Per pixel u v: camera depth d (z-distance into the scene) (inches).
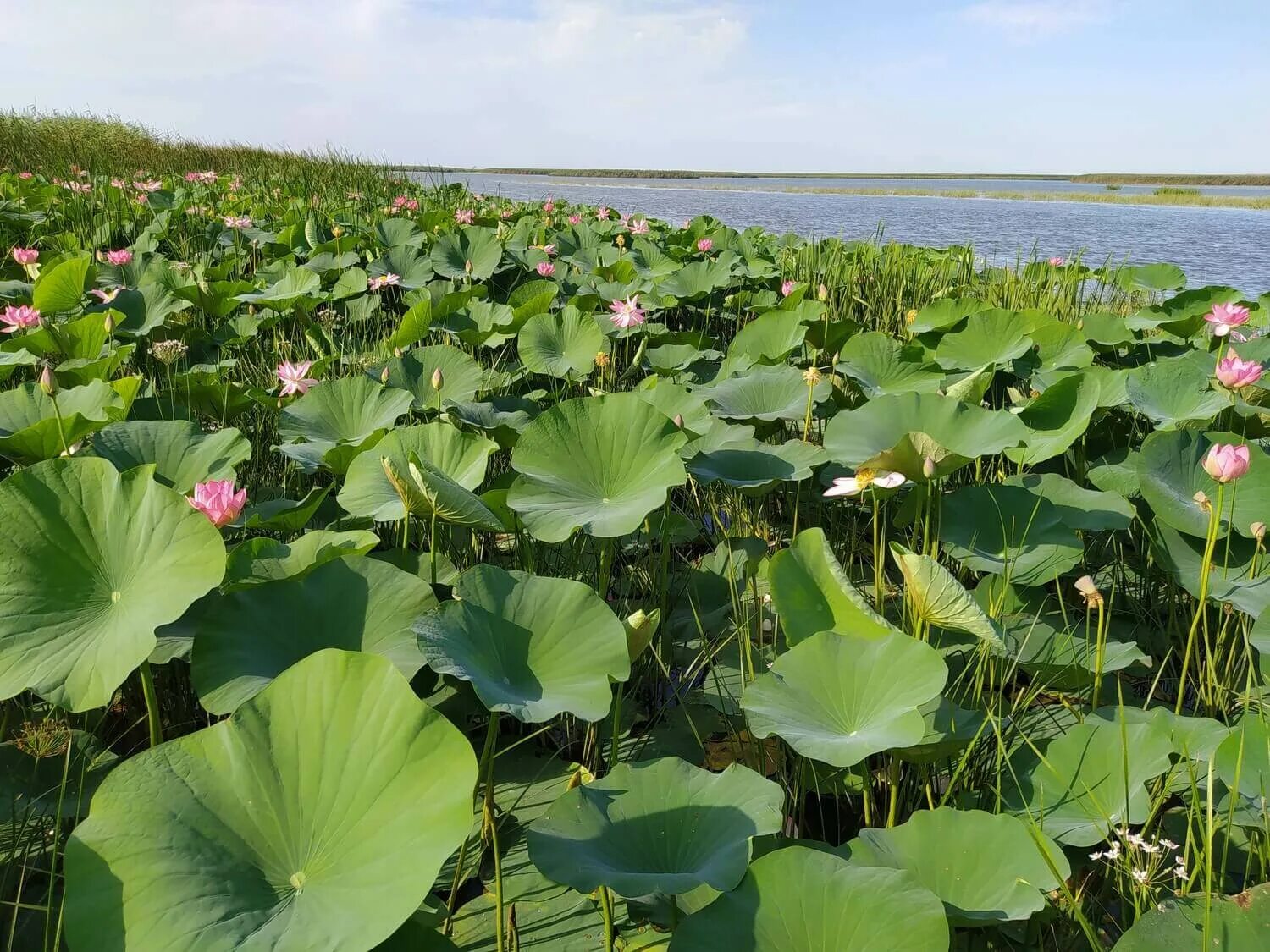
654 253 340.8
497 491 108.2
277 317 226.7
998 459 156.3
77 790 84.3
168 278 246.8
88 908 51.9
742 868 62.2
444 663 71.7
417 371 166.6
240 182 586.2
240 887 54.1
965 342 194.4
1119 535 142.5
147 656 69.8
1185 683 114.4
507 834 87.6
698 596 130.0
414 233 342.6
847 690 82.2
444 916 71.6
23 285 229.1
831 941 58.7
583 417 112.8
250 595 82.5
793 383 160.4
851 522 151.6
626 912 77.0
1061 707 107.3
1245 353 190.9
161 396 166.6
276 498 137.9
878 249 377.7
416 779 57.6
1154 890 72.7
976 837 70.5
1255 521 112.5
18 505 76.7
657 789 73.1
